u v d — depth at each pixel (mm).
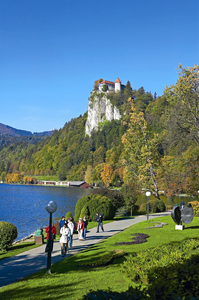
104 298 5031
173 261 7980
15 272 11578
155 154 42781
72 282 9211
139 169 44000
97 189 40000
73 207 61656
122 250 13633
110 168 138625
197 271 6078
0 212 52562
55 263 12734
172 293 5035
